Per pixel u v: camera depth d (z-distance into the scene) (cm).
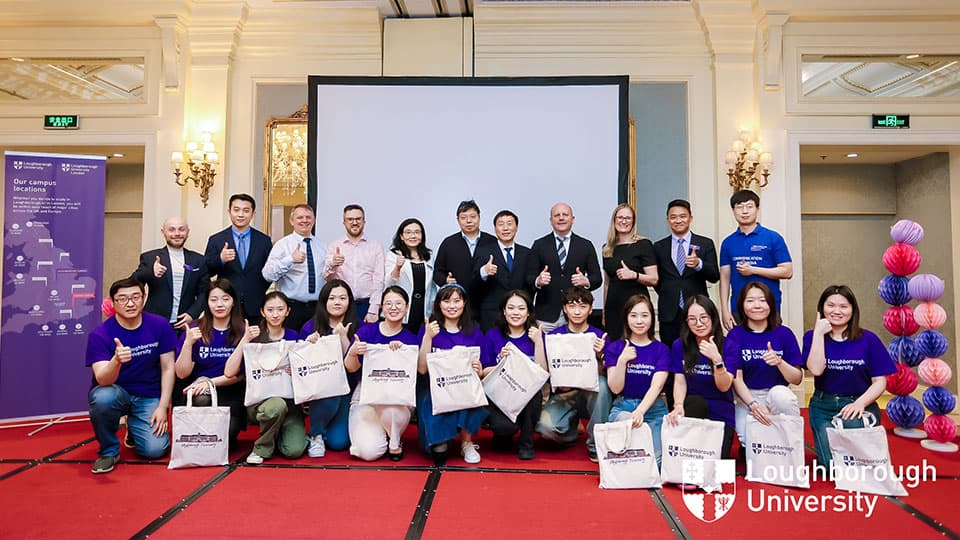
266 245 380
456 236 367
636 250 357
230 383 289
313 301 368
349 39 466
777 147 441
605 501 229
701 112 461
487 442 321
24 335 359
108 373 259
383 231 440
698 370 273
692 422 245
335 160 441
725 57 451
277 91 466
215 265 364
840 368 263
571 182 439
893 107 440
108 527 203
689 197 458
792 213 438
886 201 571
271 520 209
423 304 359
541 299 356
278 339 295
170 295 357
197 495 233
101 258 382
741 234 358
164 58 444
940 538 196
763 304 270
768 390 274
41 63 455
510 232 355
